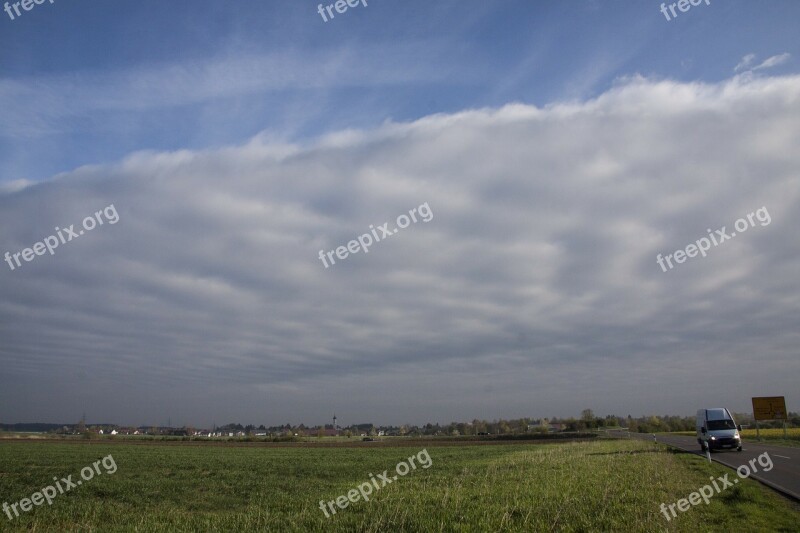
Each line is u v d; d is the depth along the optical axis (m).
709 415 41.44
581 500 17.33
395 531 14.71
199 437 125.06
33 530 18.27
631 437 84.75
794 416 105.88
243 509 21.89
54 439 110.00
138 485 31.58
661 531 12.88
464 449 65.56
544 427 149.12
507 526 14.28
